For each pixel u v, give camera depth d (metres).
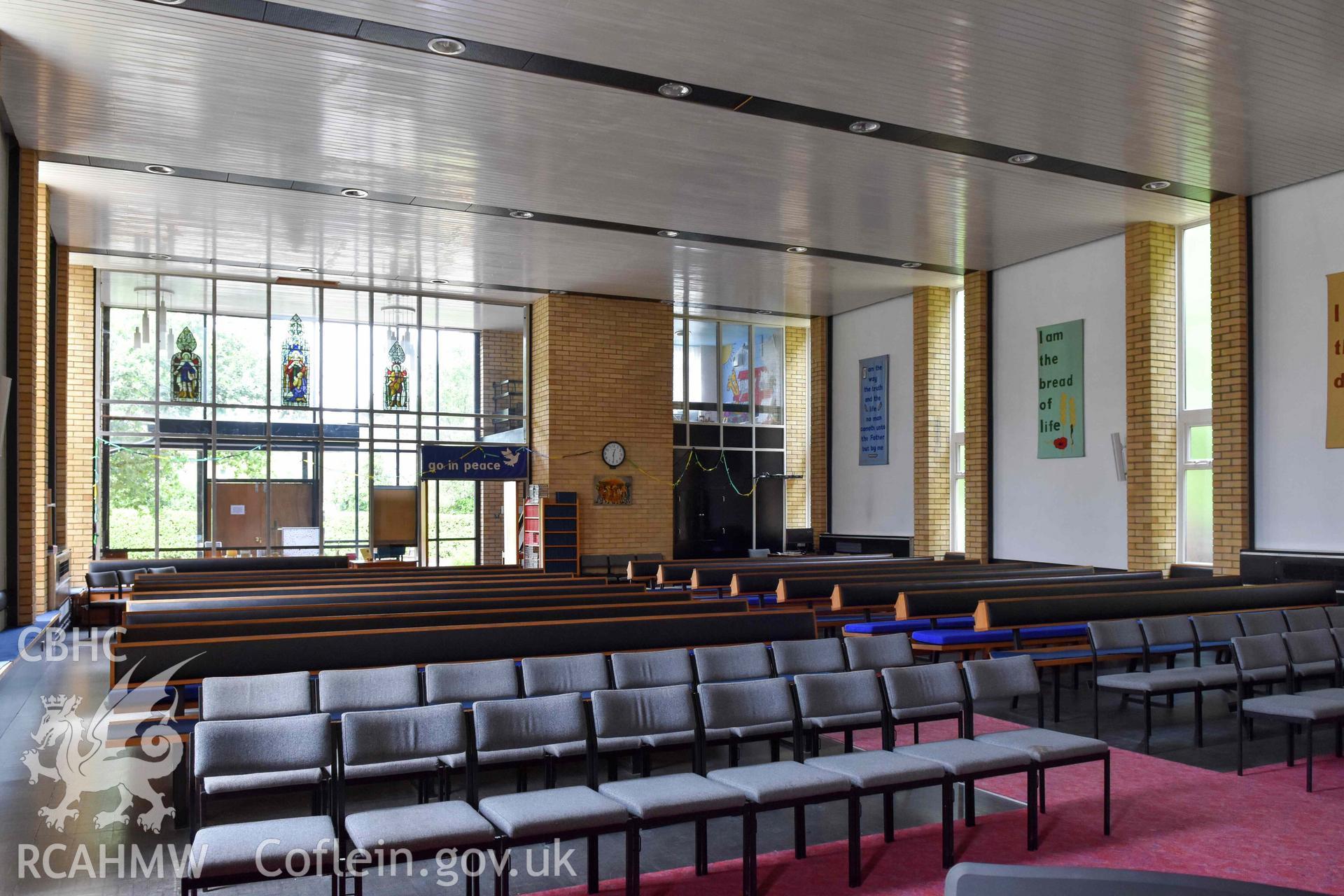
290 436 14.97
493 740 4.08
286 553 14.87
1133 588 9.77
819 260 13.60
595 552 15.88
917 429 15.27
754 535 17.88
